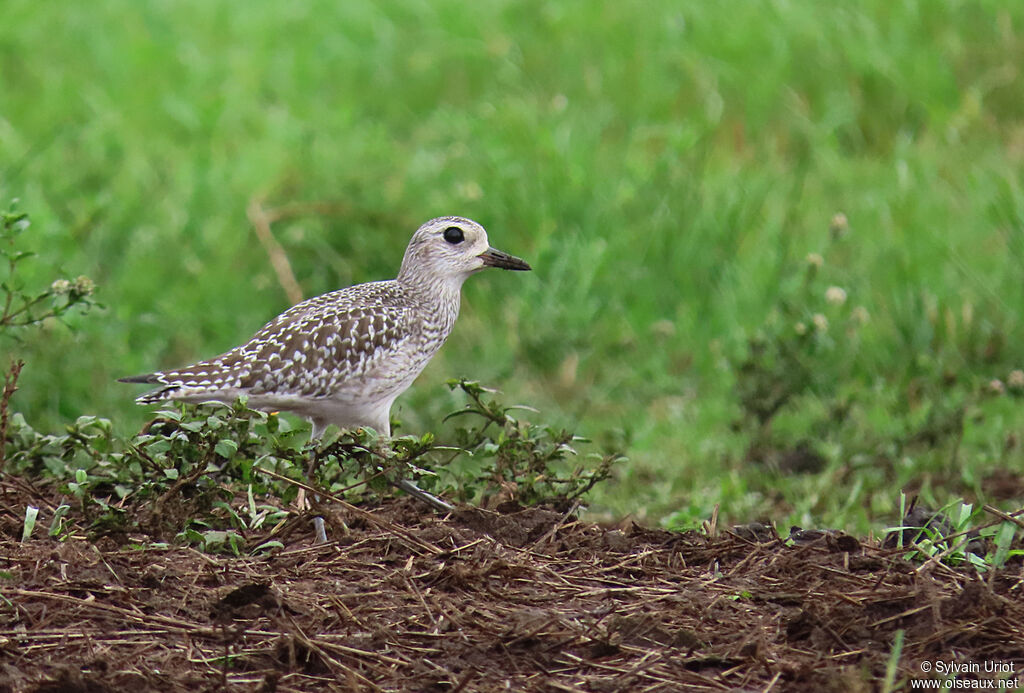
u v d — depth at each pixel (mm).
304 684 6484
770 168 17438
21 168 16062
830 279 14891
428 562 8055
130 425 12938
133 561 7840
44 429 12469
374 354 9969
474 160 16984
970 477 10984
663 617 7301
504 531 8633
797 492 11359
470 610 7348
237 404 8305
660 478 11922
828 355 13250
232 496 8539
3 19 22375
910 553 8164
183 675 6484
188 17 23391
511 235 15969
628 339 14586
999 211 15727
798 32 19812
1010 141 17969
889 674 6340
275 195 16781
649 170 16984
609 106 19328
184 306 15031
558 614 7266
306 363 9688
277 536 8484
